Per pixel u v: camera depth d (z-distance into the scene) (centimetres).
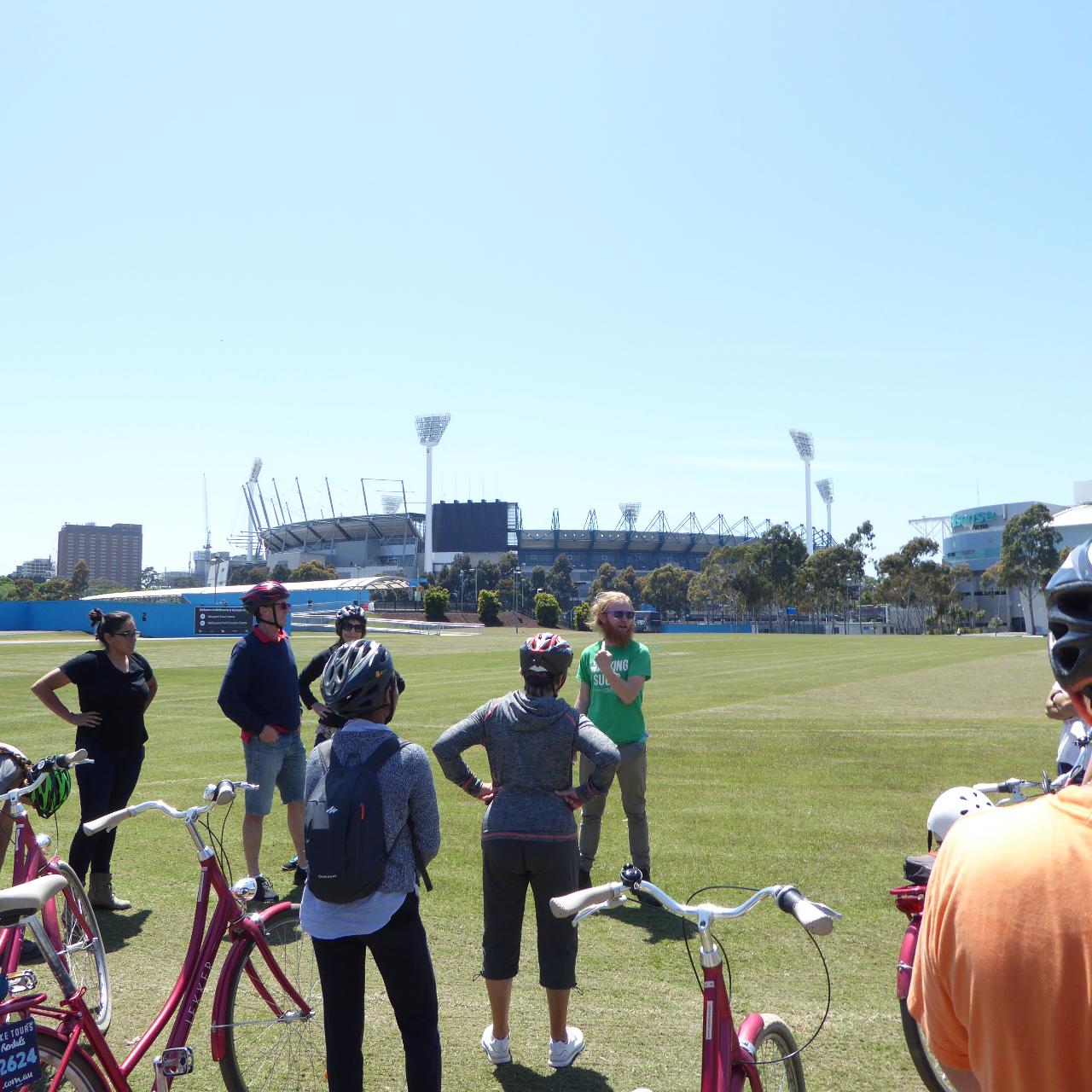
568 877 464
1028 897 159
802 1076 362
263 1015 429
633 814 746
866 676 3072
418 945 371
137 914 688
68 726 1692
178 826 949
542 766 470
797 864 812
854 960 595
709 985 304
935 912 172
